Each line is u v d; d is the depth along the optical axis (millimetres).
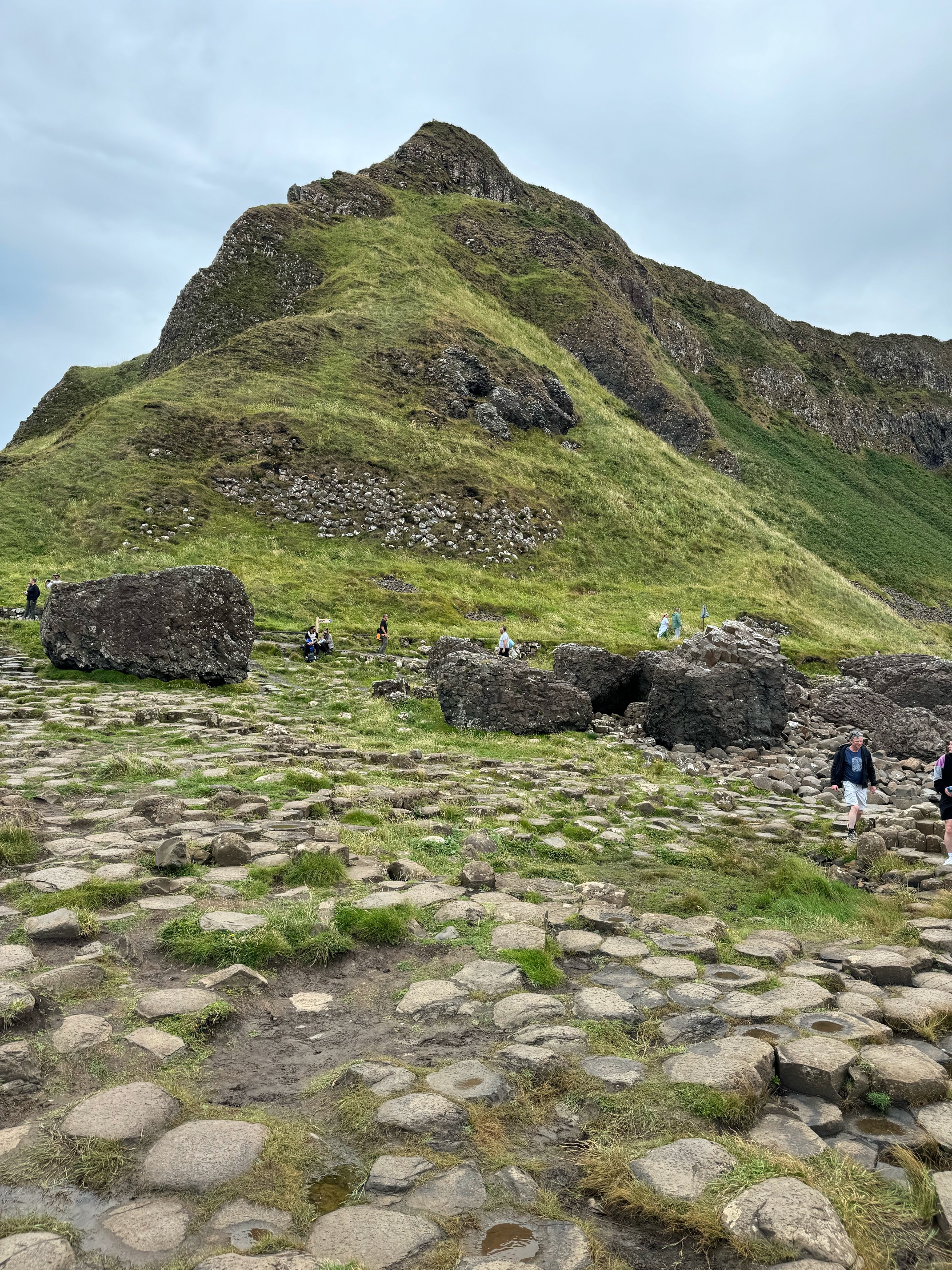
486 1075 3781
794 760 16250
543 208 99438
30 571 30797
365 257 67500
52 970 4477
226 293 62656
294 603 31688
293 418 45781
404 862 6832
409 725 17125
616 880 7684
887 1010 4742
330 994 4672
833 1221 2838
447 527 42312
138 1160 3096
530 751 15141
